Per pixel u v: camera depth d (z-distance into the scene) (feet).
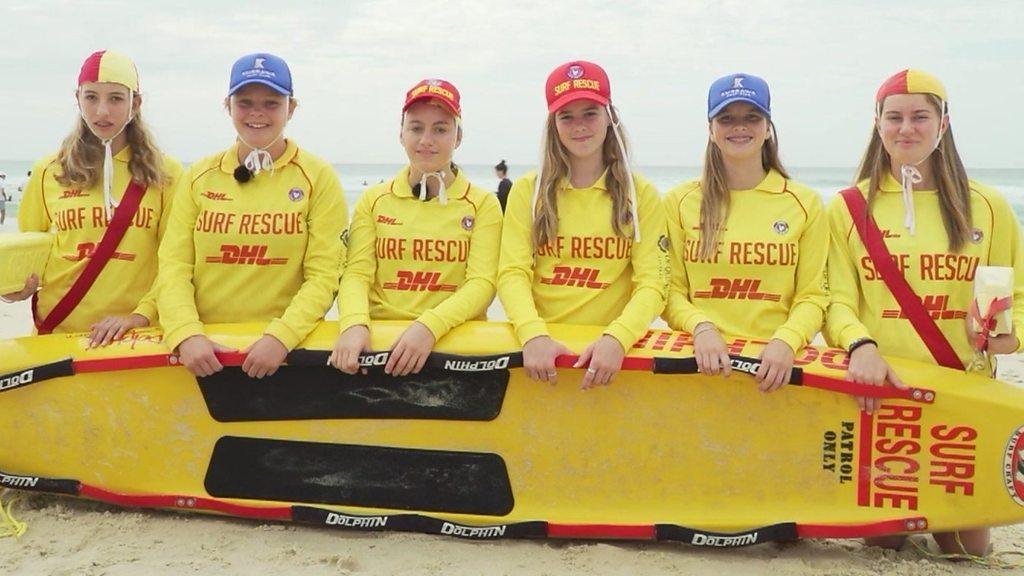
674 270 10.94
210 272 10.98
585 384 9.95
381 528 10.47
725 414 10.19
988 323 9.55
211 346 10.30
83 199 11.36
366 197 11.31
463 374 10.38
